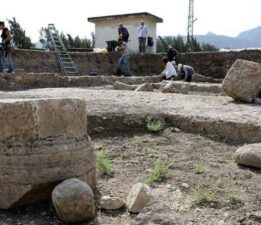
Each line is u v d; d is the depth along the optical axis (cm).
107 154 576
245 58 2120
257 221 366
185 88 1281
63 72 2102
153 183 462
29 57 2019
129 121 687
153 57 2355
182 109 758
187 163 533
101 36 2923
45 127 405
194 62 2239
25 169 397
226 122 648
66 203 366
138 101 853
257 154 511
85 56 2264
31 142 402
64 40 3266
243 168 513
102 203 404
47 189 410
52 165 404
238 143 622
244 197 419
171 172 497
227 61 2161
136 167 526
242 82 858
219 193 430
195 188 445
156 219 336
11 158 400
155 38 2953
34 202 414
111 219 383
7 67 1875
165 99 901
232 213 384
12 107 400
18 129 401
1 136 404
